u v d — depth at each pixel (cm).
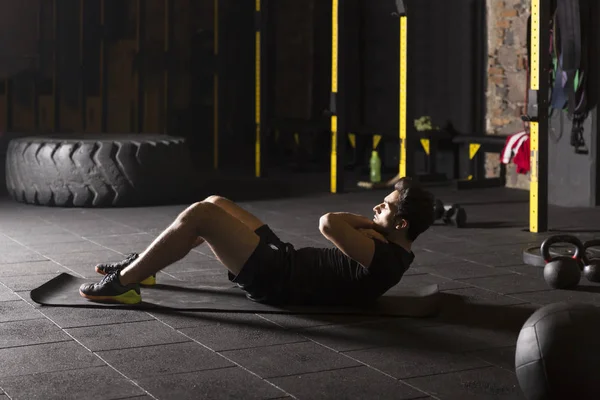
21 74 1057
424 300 441
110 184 768
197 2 1135
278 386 316
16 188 796
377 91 1066
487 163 954
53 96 1073
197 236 413
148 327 391
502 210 764
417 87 1010
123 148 777
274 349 361
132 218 713
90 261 539
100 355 350
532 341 278
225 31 1166
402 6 726
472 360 348
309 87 1132
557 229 669
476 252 575
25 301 436
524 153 830
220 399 302
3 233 636
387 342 372
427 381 323
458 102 966
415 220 411
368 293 417
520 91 906
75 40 1079
